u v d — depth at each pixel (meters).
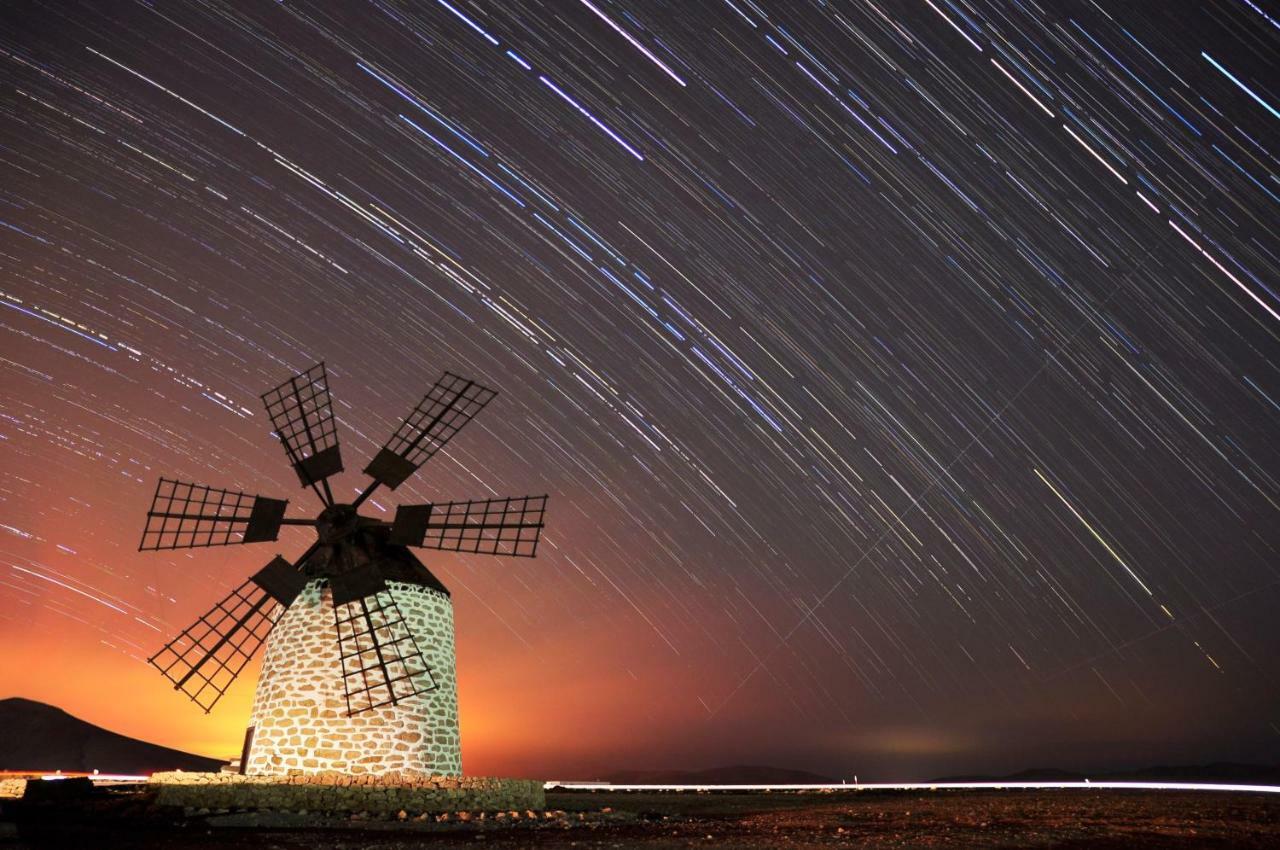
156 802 14.93
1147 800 22.39
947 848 11.62
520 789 17.91
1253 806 19.56
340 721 18.14
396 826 14.52
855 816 18.14
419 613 19.64
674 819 17.33
